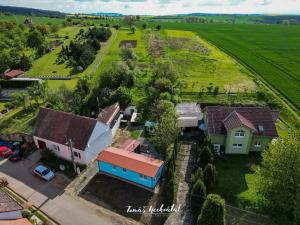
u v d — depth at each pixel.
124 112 61.53
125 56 101.75
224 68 98.88
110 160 40.47
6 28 152.88
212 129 46.38
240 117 45.66
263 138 45.78
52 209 35.62
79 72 95.25
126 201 36.72
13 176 42.19
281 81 84.50
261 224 33.09
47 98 65.12
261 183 34.00
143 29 186.62
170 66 80.25
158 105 55.66
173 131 44.94
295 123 58.88
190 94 74.25
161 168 39.59
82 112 62.25
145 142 50.66
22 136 50.72
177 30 191.38
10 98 74.44
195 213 32.97
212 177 36.16
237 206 35.66
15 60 102.69
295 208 30.92
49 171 41.94
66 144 43.84
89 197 37.62
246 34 180.25
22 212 34.09
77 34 158.75
